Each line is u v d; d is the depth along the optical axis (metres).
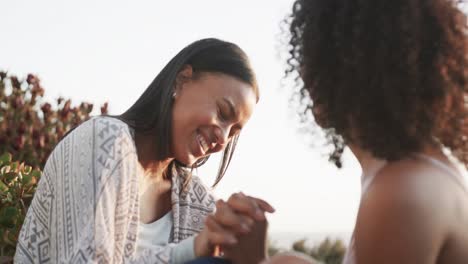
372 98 1.36
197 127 2.49
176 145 2.52
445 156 1.37
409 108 1.34
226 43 2.58
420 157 1.31
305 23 1.46
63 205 2.31
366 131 1.36
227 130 2.52
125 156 2.34
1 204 3.09
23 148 4.27
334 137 1.52
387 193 1.23
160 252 2.06
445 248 1.24
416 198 1.21
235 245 1.74
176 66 2.52
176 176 2.68
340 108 1.40
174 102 2.52
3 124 4.36
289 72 1.56
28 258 2.42
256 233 1.74
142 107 2.54
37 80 4.71
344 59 1.37
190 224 2.71
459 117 1.37
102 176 2.27
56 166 2.37
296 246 10.27
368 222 1.24
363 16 1.37
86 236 2.20
